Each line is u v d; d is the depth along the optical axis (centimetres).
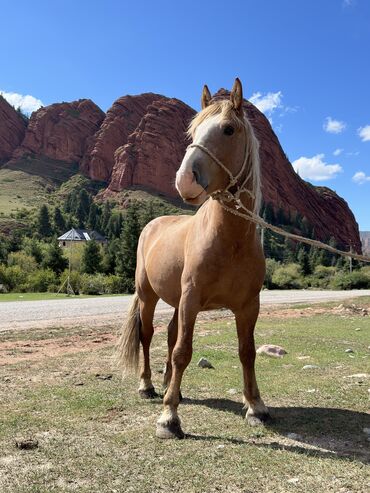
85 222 10638
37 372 636
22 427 415
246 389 438
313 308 1880
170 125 15088
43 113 17550
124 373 548
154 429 411
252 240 389
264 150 15162
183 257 434
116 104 17062
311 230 12875
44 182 15062
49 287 3300
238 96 371
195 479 311
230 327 1184
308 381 590
